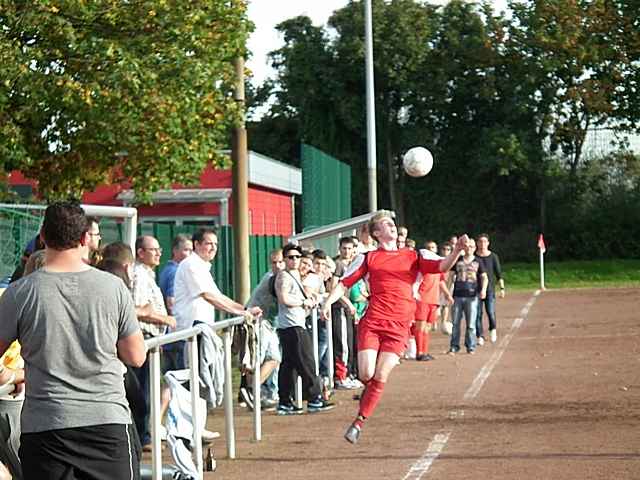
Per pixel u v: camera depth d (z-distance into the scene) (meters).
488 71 107.31
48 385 11.56
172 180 40.22
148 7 37.62
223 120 39.19
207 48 39.03
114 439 11.71
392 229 22.72
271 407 27.38
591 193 106.00
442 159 111.62
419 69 109.81
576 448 20.14
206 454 19.66
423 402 27.34
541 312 60.75
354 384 31.53
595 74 105.81
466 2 109.06
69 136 37.81
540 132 107.44
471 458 19.56
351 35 111.25
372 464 19.39
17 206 25.20
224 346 20.62
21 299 11.62
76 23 37.62
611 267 98.75
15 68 35.28
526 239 107.19
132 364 11.99
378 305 22.20
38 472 11.59
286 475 18.73
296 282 26.28
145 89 36.91
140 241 21.48
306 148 39.88
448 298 41.09
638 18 104.19
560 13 104.12
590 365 34.44
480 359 37.88
